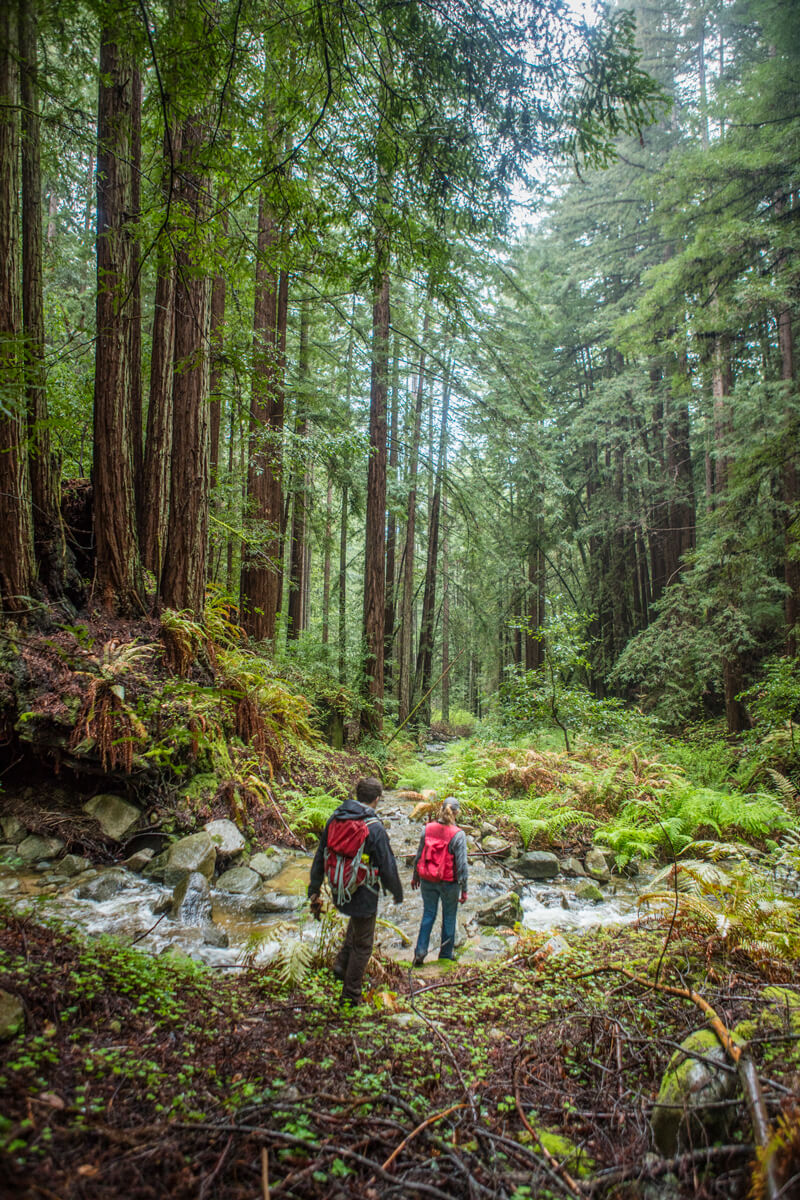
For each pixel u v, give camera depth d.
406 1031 3.11
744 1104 2.22
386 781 11.46
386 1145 2.14
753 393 12.96
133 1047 2.54
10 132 5.64
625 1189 2.01
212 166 3.51
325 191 3.80
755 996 3.19
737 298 10.29
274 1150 2.04
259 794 7.40
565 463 22.09
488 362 14.76
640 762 10.18
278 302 11.52
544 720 13.06
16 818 6.03
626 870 7.43
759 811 7.75
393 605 17.56
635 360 18.50
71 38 3.41
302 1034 2.91
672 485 18.27
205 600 8.59
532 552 19.95
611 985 3.60
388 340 13.56
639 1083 2.63
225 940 4.51
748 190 10.65
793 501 11.65
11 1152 1.76
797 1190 1.74
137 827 6.25
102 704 6.33
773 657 12.32
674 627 14.60
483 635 19.70
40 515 7.03
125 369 7.48
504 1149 2.21
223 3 3.04
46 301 9.06
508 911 5.58
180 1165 1.91
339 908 3.53
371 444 13.69
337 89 3.45
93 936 4.17
